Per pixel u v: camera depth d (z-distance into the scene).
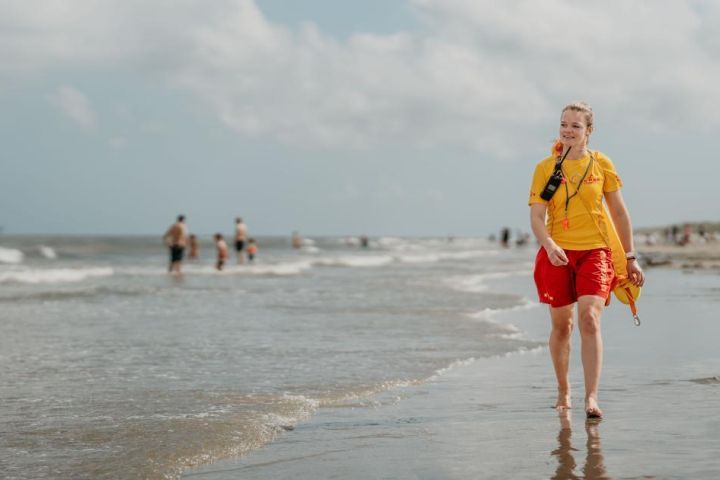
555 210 4.58
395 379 5.78
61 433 4.07
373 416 4.52
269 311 11.48
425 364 6.49
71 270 22.83
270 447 3.79
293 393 5.23
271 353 7.17
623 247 4.64
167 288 16.86
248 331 8.96
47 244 66.06
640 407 4.56
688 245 59.50
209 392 5.27
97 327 9.41
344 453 3.64
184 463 3.50
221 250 26.70
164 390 5.34
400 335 8.52
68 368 6.33
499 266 30.98
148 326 9.51
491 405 4.80
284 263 34.03
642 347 7.24
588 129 4.60
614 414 4.37
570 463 3.33
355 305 12.45
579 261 4.50
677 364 6.24
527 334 8.63
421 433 4.04
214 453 3.67
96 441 3.90
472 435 3.95
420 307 12.00
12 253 37.97
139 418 4.43
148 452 3.68
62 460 3.55
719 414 4.33
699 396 4.90
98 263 33.34
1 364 6.53
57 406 4.79
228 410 4.66
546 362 6.62
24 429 4.16
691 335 8.15
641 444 3.64
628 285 4.62
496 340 8.08
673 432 3.88
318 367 6.36
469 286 17.38
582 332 4.39
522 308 11.79
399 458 3.52
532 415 4.45
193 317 10.65
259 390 5.34
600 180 4.56
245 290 16.27
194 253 40.75
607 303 4.59
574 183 4.52
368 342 7.96
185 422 4.31
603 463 3.31
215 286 17.73
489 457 3.48
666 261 27.55
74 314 11.08
